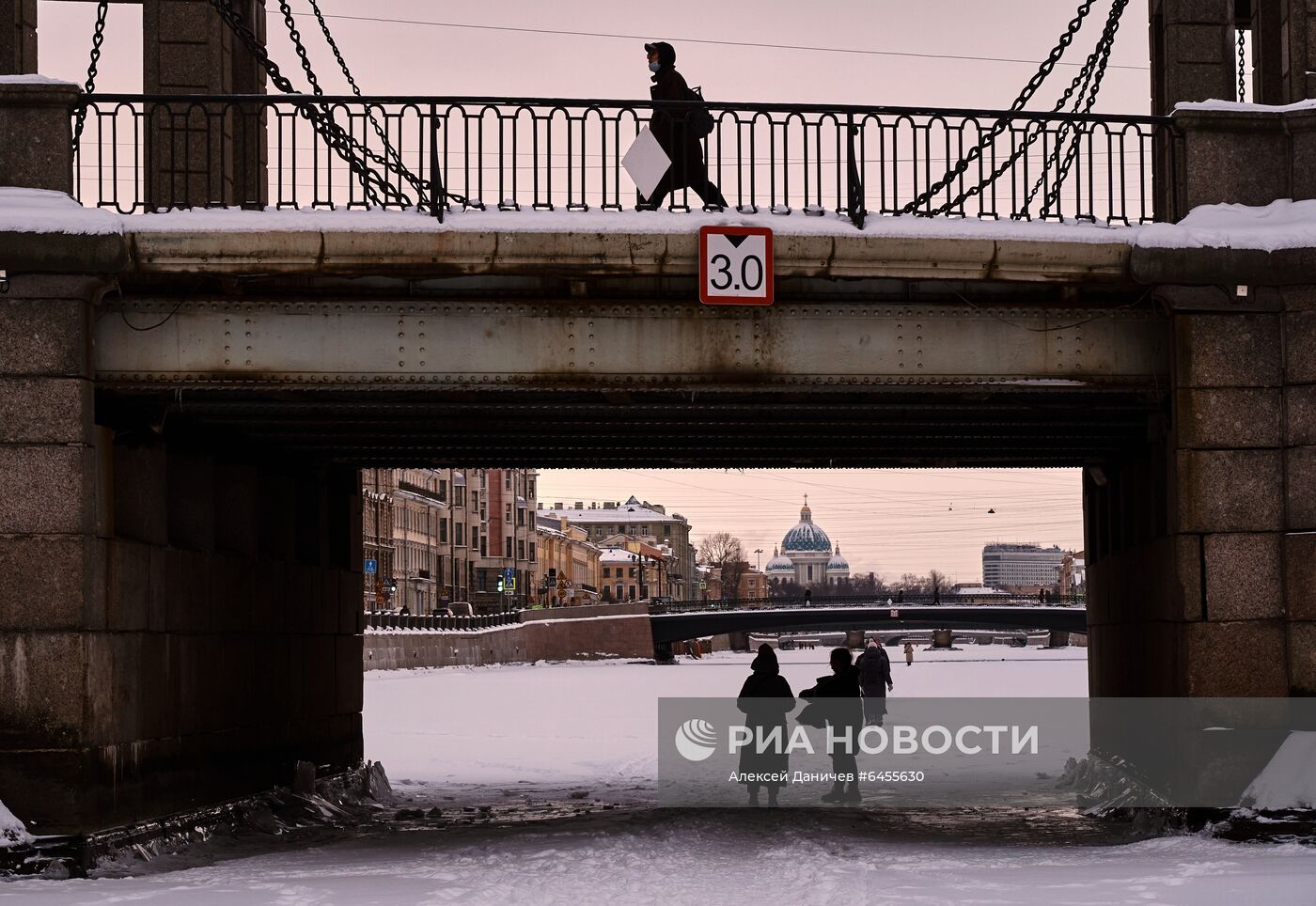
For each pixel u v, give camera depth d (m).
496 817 18.38
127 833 13.43
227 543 17.14
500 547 153.25
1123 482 18.81
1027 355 13.95
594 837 14.92
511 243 13.10
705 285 13.19
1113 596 19.45
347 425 16.86
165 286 13.50
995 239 13.44
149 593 14.20
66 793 12.70
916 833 15.80
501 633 102.00
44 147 13.29
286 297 13.49
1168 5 15.49
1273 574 13.76
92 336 13.28
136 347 13.42
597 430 17.36
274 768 17.92
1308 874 11.29
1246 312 13.84
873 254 13.34
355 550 22.42
